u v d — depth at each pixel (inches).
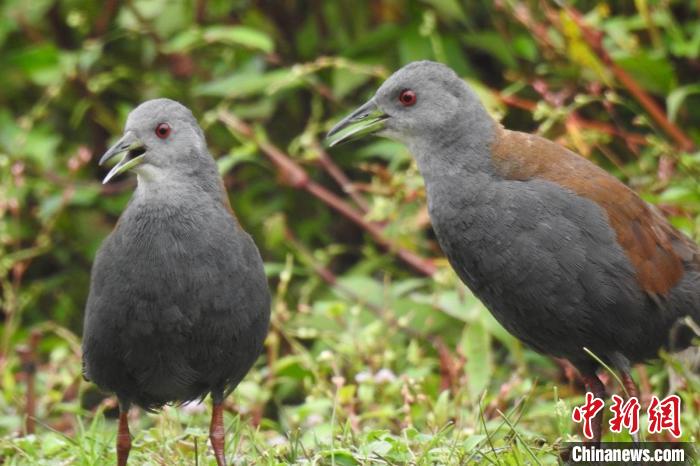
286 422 441.7
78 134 581.3
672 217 442.3
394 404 422.3
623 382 352.2
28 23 572.7
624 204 346.9
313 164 526.0
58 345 515.2
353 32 553.0
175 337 318.0
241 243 323.9
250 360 329.7
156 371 323.3
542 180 346.0
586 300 339.9
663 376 423.2
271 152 508.1
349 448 345.4
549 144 355.9
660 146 454.0
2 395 458.0
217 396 331.3
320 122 560.1
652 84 493.4
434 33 516.4
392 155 501.7
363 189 512.7
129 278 316.5
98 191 537.6
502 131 358.6
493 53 518.6
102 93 579.8
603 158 507.2
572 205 341.1
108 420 473.4
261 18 565.3
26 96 591.5
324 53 556.7
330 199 504.4
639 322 346.3
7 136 548.7
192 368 323.6
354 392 427.2
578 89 503.5
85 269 564.7
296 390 464.8
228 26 564.4
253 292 323.3
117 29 569.0
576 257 337.7
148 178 325.7
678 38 494.0
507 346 445.4
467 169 354.6
